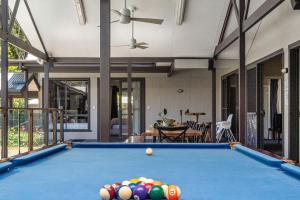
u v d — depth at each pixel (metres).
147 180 1.79
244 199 1.59
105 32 5.43
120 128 12.52
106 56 5.39
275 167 2.43
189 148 3.61
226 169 2.39
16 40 6.70
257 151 2.96
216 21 8.05
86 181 2.00
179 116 12.63
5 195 1.66
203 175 2.18
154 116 12.64
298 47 5.43
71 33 8.62
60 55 9.47
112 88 12.70
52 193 1.70
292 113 5.61
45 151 2.96
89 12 7.94
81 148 3.62
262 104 7.35
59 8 7.86
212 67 9.55
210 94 12.66
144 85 12.69
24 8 7.84
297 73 5.62
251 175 2.17
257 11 4.96
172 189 1.56
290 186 1.85
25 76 10.86
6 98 5.71
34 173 2.24
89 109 12.51
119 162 2.71
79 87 12.68
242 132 5.75
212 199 1.59
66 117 12.58
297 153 5.59
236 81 10.04
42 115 6.68
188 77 12.70
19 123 5.64
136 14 7.84
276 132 10.32
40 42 8.88
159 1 7.53
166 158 2.93
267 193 1.70
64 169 2.39
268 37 6.64
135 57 9.62
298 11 5.31
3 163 2.29
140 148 3.63
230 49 8.78
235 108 10.55
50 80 12.58
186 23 8.15
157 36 8.67
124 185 1.63
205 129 7.08
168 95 12.68
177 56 9.56
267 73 10.33
